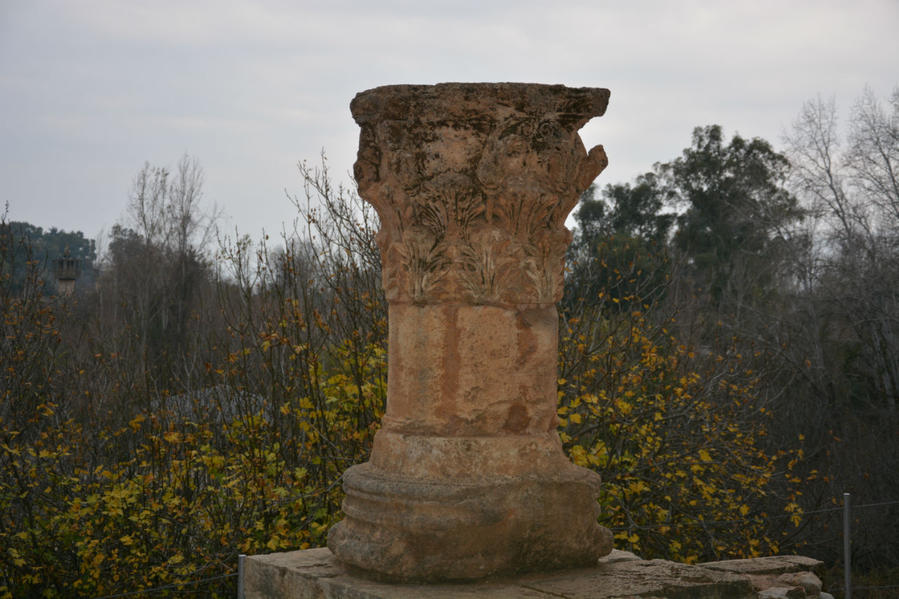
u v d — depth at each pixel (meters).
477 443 5.45
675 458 9.98
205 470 9.34
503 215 5.51
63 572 8.84
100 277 35.84
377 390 9.24
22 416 9.91
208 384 10.84
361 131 5.83
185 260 29.50
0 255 11.59
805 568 7.01
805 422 18.47
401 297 5.67
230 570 8.46
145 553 8.51
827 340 22.00
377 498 5.43
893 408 20.17
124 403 10.41
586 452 9.15
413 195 5.48
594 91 5.55
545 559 5.46
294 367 9.65
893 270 21.16
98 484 9.02
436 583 5.27
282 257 10.47
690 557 9.64
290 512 8.91
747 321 23.70
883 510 15.96
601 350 10.46
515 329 5.57
